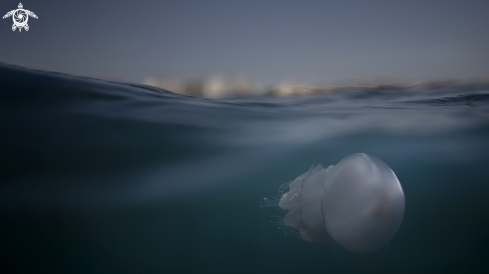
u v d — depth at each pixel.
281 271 2.51
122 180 3.84
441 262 2.50
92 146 4.18
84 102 4.77
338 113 5.88
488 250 2.66
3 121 4.08
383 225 2.17
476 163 4.59
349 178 2.27
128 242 2.96
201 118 5.23
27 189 3.49
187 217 3.34
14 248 2.78
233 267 2.58
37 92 4.59
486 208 3.42
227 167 4.31
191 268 2.62
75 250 2.81
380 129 5.41
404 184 4.02
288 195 3.27
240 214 3.32
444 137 5.23
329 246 2.70
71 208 3.37
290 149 4.80
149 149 4.36
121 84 5.51
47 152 3.95
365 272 2.41
